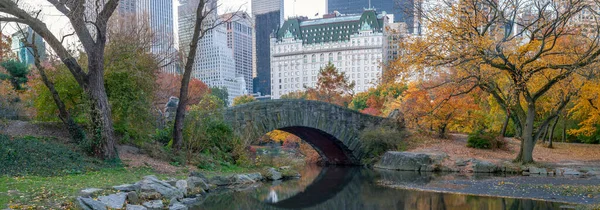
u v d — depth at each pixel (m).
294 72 163.75
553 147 31.30
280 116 26.58
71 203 10.97
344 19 159.50
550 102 28.67
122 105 20.00
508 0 22.59
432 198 16.22
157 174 16.97
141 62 21.66
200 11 20.11
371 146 32.34
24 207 10.11
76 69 17.22
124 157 18.98
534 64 22.69
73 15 15.95
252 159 25.88
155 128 23.16
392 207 14.76
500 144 29.98
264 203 16.02
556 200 14.93
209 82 89.31
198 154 21.39
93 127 17.47
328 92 55.78
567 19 21.08
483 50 21.55
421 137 33.66
